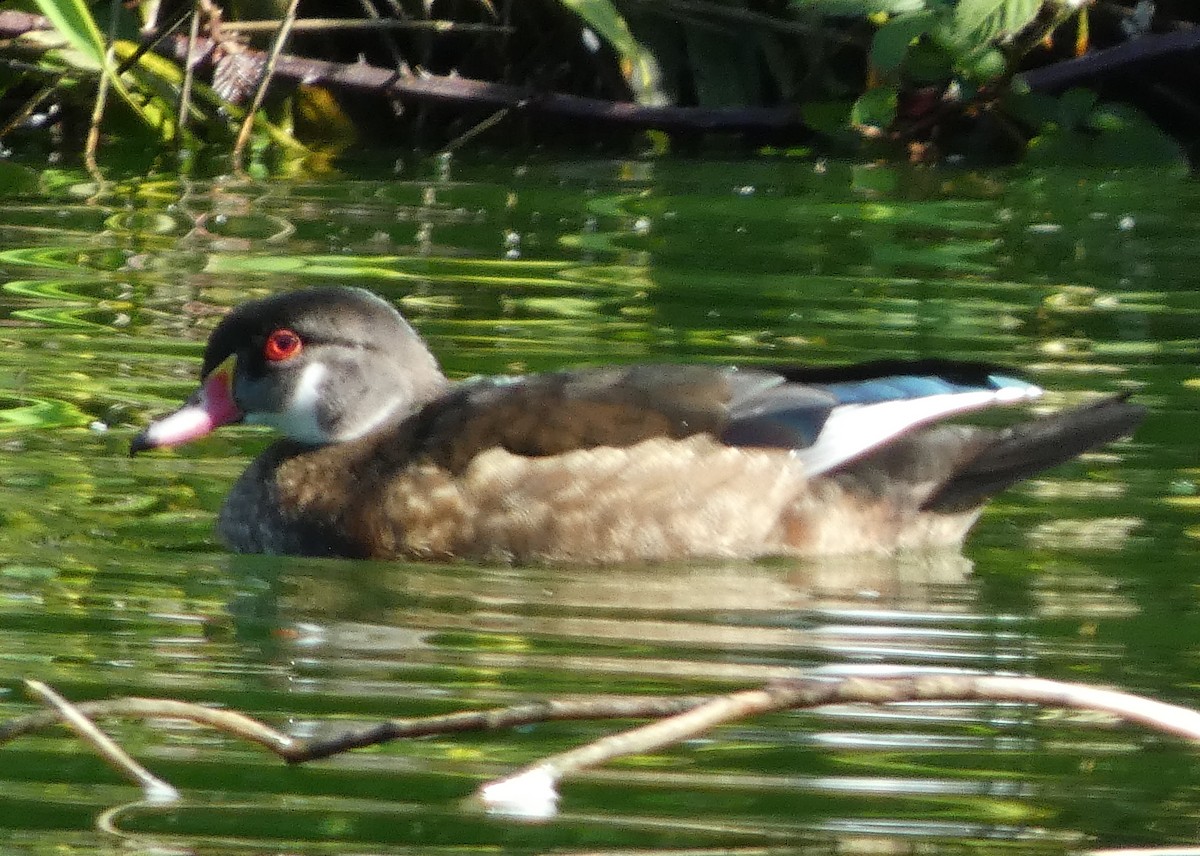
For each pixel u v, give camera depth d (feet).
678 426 34.88
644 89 71.36
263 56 69.00
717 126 70.33
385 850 21.86
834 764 24.59
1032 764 24.66
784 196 61.82
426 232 55.77
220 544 34.91
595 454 34.58
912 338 44.93
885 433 34.83
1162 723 20.25
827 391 35.76
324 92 70.95
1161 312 47.78
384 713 26.08
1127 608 31.01
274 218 57.31
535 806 23.07
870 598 31.83
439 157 68.54
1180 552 33.96
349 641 29.22
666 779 24.11
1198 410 40.70
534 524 34.40
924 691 20.70
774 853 21.88
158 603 30.96
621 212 59.11
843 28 70.18
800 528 34.76
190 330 44.91
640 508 34.42
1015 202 61.36
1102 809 23.20
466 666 28.12
